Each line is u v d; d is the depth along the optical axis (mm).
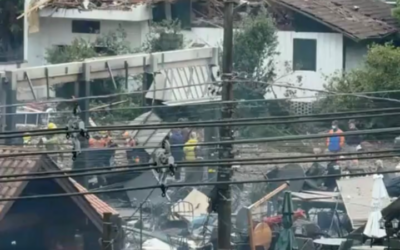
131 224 51938
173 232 52125
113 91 76312
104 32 96250
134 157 56562
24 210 44750
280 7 93750
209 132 56031
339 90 80625
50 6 96312
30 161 44031
